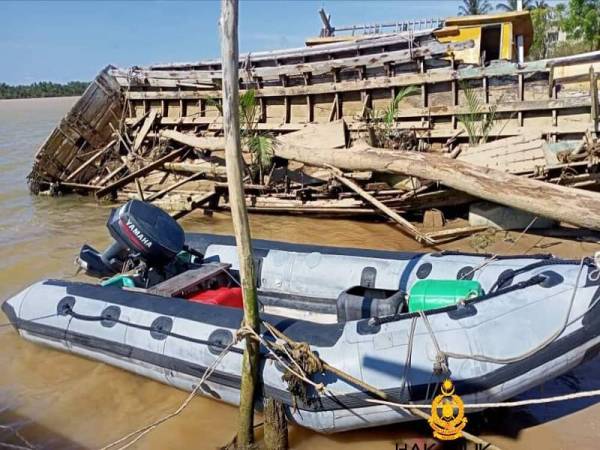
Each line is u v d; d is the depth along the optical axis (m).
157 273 6.18
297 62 13.00
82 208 13.02
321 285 6.16
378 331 4.32
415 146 11.02
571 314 4.14
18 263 8.95
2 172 18.11
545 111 10.04
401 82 11.41
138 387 5.39
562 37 35.03
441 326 4.21
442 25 14.66
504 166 9.30
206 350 4.75
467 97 10.38
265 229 10.35
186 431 4.71
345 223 10.48
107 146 14.78
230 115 3.85
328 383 4.20
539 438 4.36
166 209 11.68
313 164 10.48
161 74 14.36
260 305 6.37
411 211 10.23
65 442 4.65
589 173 8.70
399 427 4.57
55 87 129.12
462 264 5.55
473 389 4.01
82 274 8.26
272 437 4.36
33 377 5.62
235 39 3.75
